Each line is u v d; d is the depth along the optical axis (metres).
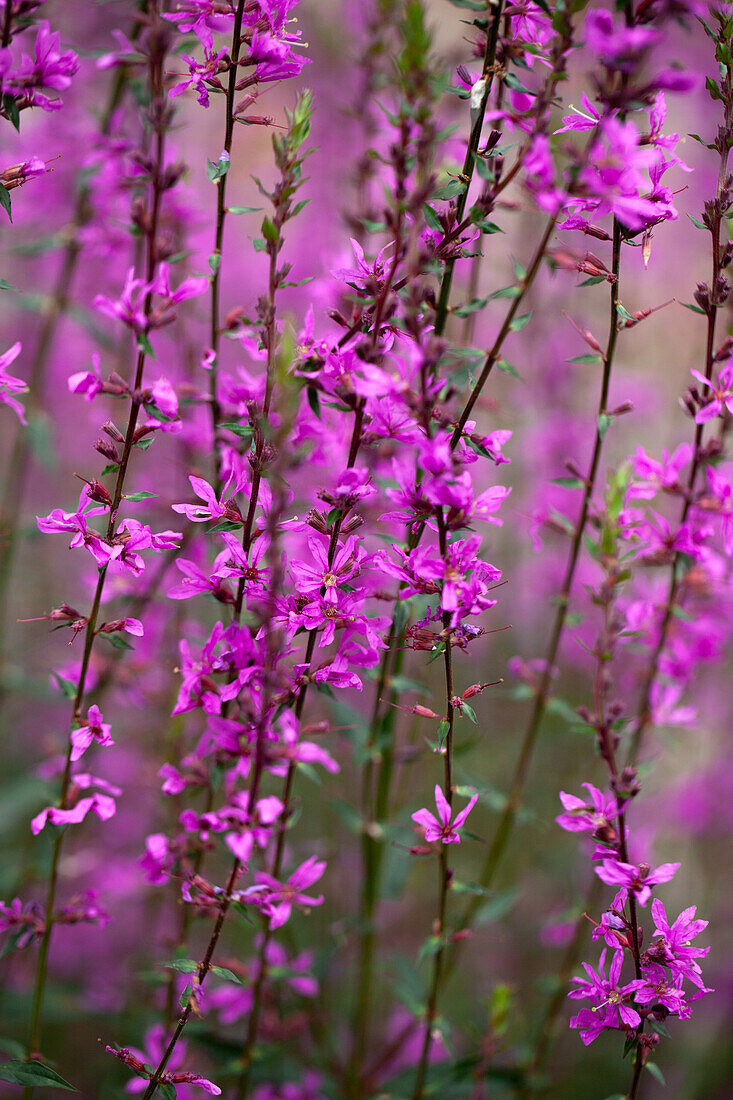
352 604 2.20
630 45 1.85
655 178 2.33
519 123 2.25
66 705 4.71
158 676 3.83
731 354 2.55
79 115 4.41
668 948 2.08
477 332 5.00
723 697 4.70
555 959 4.42
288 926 3.48
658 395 5.30
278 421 2.17
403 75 1.97
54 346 5.20
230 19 2.41
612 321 2.51
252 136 5.54
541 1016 4.00
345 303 2.53
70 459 5.34
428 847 2.45
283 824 2.57
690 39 5.25
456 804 3.53
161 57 2.27
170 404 2.23
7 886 3.76
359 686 2.23
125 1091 3.15
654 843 4.80
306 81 5.20
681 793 4.68
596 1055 4.20
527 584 5.03
